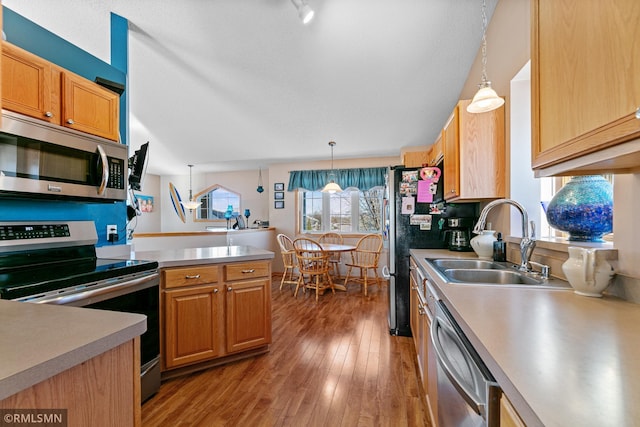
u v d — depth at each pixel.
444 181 2.46
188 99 3.29
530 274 1.46
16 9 2.12
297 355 2.32
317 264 4.28
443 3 1.97
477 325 0.78
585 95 0.77
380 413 1.63
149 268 1.78
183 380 1.97
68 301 1.33
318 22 2.16
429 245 2.72
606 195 1.28
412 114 3.51
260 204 6.29
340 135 4.18
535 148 1.03
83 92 1.75
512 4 1.77
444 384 1.04
